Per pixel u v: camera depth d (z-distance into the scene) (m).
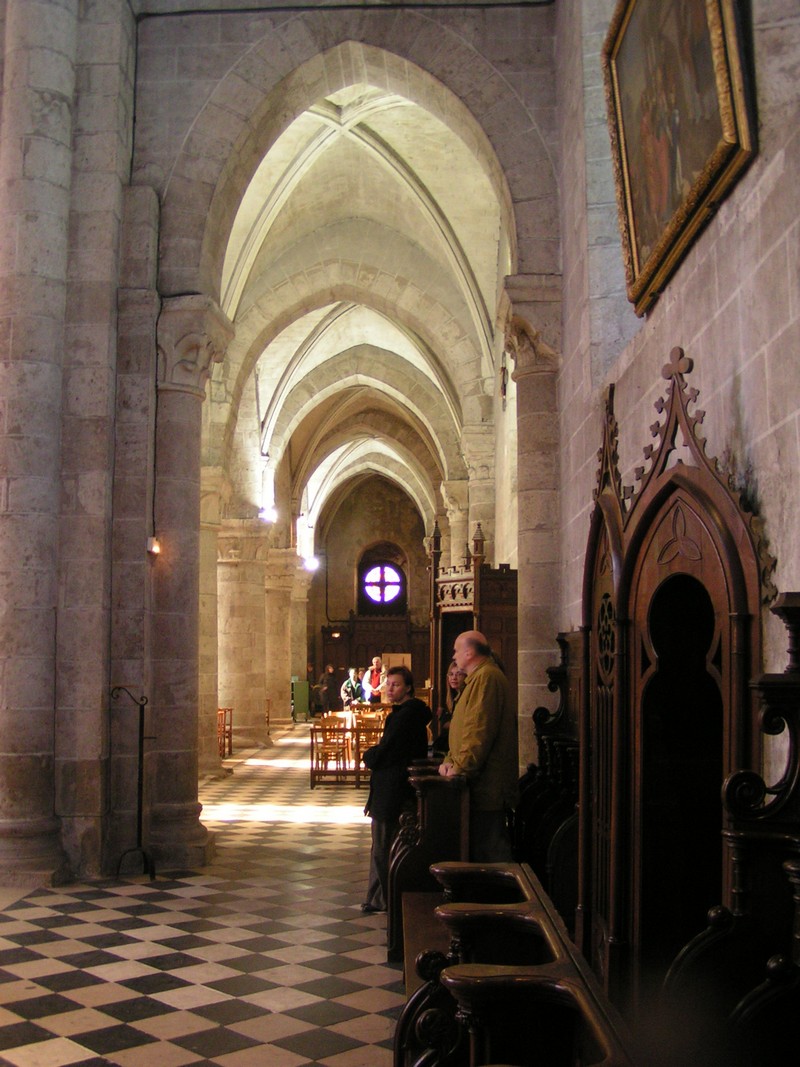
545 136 10.97
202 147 11.23
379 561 47.97
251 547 24.98
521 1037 3.28
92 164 10.66
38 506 9.91
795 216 3.70
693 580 4.49
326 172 17.78
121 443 10.65
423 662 45.47
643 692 4.56
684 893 4.42
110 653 10.39
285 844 11.67
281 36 11.38
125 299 10.74
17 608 9.75
